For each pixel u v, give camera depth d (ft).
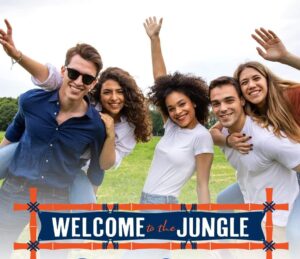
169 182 13.69
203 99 14.25
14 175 13.37
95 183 14.67
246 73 13.41
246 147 13.03
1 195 13.74
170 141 14.07
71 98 12.71
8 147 13.65
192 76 14.37
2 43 12.12
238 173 13.87
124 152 15.49
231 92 13.32
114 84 14.64
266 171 13.16
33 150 13.10
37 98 12.94
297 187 13.43
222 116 13.43
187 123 13.91
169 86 14.17
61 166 13.29
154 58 16.92
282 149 12.59
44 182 13.41
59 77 13.08
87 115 12.94
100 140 13.43
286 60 14.76
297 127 13.11
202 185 13.85
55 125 12.88
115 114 14.94
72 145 13.05
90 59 12.75
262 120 13.23
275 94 13.28
